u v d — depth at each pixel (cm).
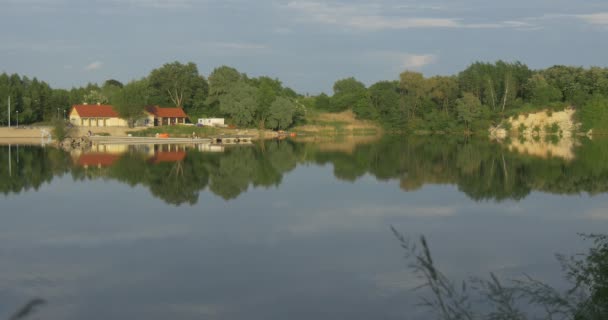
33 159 5981
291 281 1750
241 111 11800
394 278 1759
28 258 2033
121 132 11131
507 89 12275
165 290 1680
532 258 1975
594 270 1146
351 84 17062
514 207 3044
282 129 12644
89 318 1465
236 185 4009
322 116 14100
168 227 2539
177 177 4456
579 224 2575
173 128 11431
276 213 2880
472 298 1377
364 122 13762
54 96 13175
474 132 12269
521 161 5891
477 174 4688
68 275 1825
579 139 10506
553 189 3750
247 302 1569
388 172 4878
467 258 1983
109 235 2384
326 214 2847
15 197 3431
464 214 2841
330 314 1473
